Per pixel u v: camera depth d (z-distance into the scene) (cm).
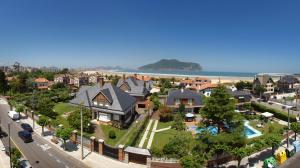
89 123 5003
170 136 4888
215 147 3384
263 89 10869
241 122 4150
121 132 5078
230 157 3597
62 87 12075
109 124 5497
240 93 7519
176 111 7006
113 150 3666
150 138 4772
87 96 6072
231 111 4100
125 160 3500
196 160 2970
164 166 3312
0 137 4600
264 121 6356
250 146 3631
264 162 3422
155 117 6475
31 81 12544
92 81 15600
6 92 10338
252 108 7531
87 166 3400
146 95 8656
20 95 9356
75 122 4991
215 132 4003
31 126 5388
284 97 10475
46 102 6594
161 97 9088
